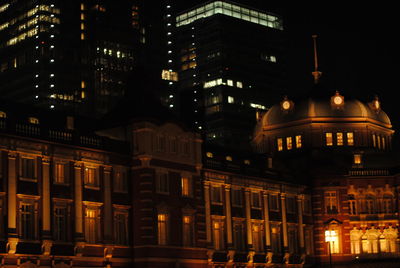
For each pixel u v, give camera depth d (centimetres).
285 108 13750
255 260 11012
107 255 8625
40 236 7919
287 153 13500
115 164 8950
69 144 8362
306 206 12331
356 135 13375
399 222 12519
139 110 9475
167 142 9438
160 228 9150
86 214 8519
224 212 10600
